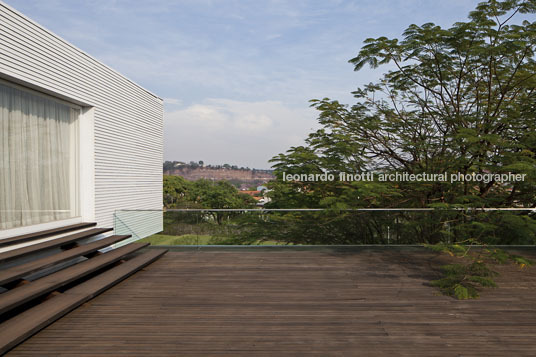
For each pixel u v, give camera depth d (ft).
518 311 11.39
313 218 22.04
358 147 33.63
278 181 38.99
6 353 8.52
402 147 33.14
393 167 34.88
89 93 19.61
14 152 14.75
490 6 23.38
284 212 22.07
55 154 17.46
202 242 21.54
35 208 15.93
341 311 11.32
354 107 36.27
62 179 17.98
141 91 27.66
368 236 21.53
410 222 21.31
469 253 16.89
